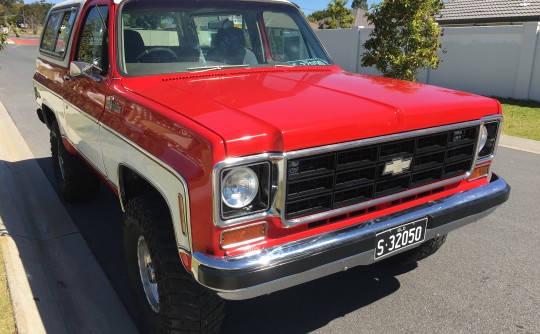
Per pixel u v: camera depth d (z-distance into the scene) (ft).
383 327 10.15
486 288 11.70
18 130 28.12
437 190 9.50
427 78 51.06
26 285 11.17
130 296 11.28
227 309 10.78
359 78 11.32
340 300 11.15
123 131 9.31
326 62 13.37
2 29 16.40
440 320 10.39
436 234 9.24
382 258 8.46
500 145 27.32
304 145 7.25
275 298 11.23
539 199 18.12
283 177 7.15
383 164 8.28
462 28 46.80
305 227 7.78
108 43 10.73
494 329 10.09
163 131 7.94
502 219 16.10
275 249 7.29
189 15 11.49
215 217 6.80
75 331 9.97
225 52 11.85
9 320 9.70
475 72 46.80
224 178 6.80
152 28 10.99
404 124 8.29
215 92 9.25
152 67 10.66
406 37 33.04
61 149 15.74
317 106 8.21
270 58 12.67
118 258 13.02
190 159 7.14
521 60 42.98
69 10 14.76
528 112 37.50
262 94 9.08
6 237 13.42
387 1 32.76
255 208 7.16
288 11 13.53
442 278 12.15
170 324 8.18
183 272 7.99
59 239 14.10
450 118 8.97
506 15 65.31
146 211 8.51
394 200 8.77
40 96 17.21
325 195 7.76
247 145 6.84
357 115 7.86
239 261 6.97
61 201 16.85
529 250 13.78
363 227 8.18
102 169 11.31
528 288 11.72
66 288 11.60
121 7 10.85
